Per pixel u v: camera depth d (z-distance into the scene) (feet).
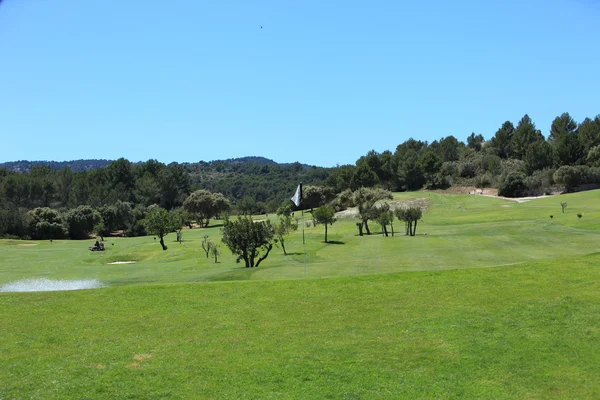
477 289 65.62
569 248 137.39
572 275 69.51
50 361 46.16
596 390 37.81
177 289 70.28
